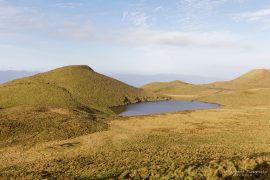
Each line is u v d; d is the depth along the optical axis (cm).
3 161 3753
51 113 7362
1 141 4997
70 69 17038
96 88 15262
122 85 17475
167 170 2092
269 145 3966
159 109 12531
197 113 8169
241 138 4647
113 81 17612
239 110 8612
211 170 1939
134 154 3362
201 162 2333
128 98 15475
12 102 11562
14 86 13250
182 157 2848
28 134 5456
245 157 2356
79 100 13088
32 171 2661
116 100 14588
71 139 5138
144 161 2734
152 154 3288
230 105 13425
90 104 12962
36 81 14638
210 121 6750
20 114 6838
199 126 6100
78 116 7250
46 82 14712
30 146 4666
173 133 5350
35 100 11838
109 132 5694
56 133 5531
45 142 4975
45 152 4191
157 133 5400
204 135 5047
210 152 3312
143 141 4628
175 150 3628
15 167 3194
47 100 11975
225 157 2628
